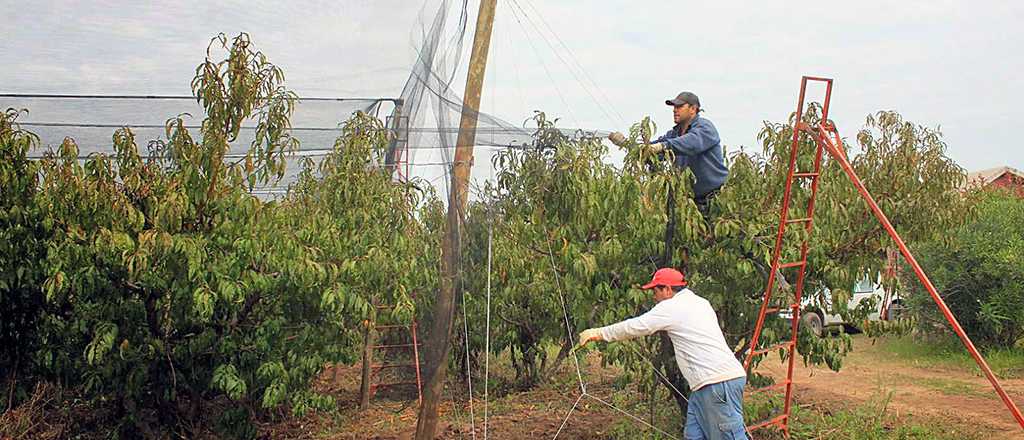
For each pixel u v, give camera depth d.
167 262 6.00
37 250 6.52
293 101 5.71
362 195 6.35
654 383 7.29
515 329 9.27
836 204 7.04
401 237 6.37
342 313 6.89
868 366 12.88
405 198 6.41
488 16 5.86
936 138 8.34
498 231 6.68
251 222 6.00
